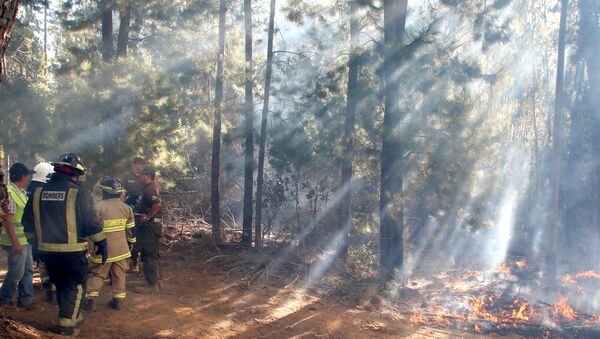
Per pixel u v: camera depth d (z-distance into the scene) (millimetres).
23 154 13570
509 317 8664
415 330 7785
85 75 11617
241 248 12062
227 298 8562
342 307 8703
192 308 7766
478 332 7879
